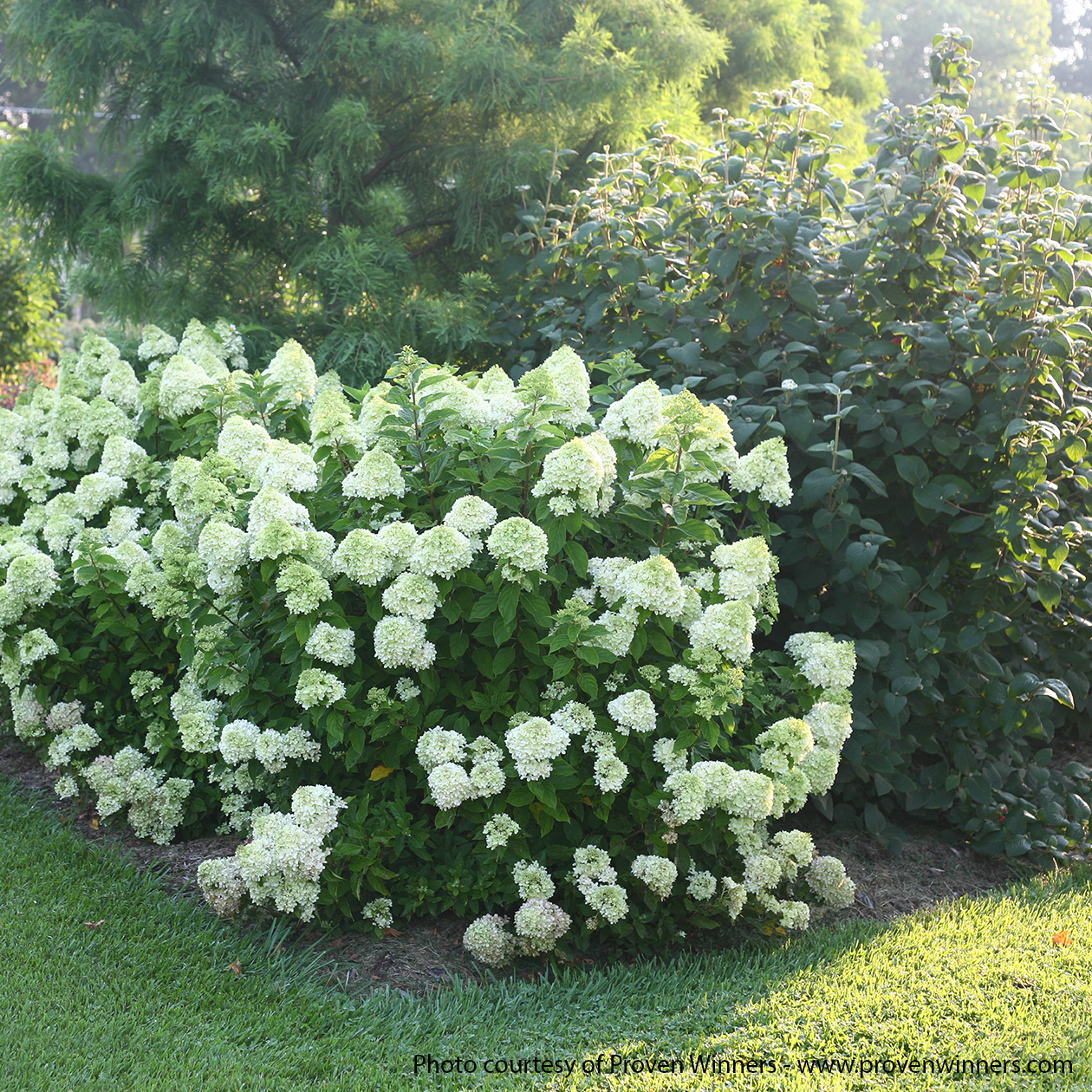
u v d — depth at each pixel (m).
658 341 5.05
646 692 3.17
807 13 9.45
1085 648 5.01
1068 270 4.27
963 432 4.59
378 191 6.50
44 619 3.98
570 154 6.21
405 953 3.29
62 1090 2.51
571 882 3.31
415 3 6.85
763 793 3.16
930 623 4.32
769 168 5.00
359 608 3.49
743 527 4.32
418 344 6.43
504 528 3.08
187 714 3.68
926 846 4.38
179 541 3.86
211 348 5.43
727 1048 2.78
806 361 4.99
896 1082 2.63
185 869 3.76
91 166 14.91
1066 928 3.56
